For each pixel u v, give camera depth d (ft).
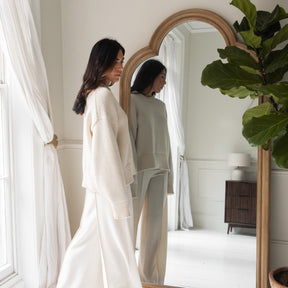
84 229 7.38
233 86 6.33
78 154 9.85
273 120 5.89
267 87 5.85
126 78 8.98
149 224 8.91
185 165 8.65
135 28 9.13
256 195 8.22
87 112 7.29
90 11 9.43
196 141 8.55
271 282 6.87
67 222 8.85
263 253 8.16
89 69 7.38
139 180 8.95
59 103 9.65
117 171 6.89
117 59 7.45
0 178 7.98
